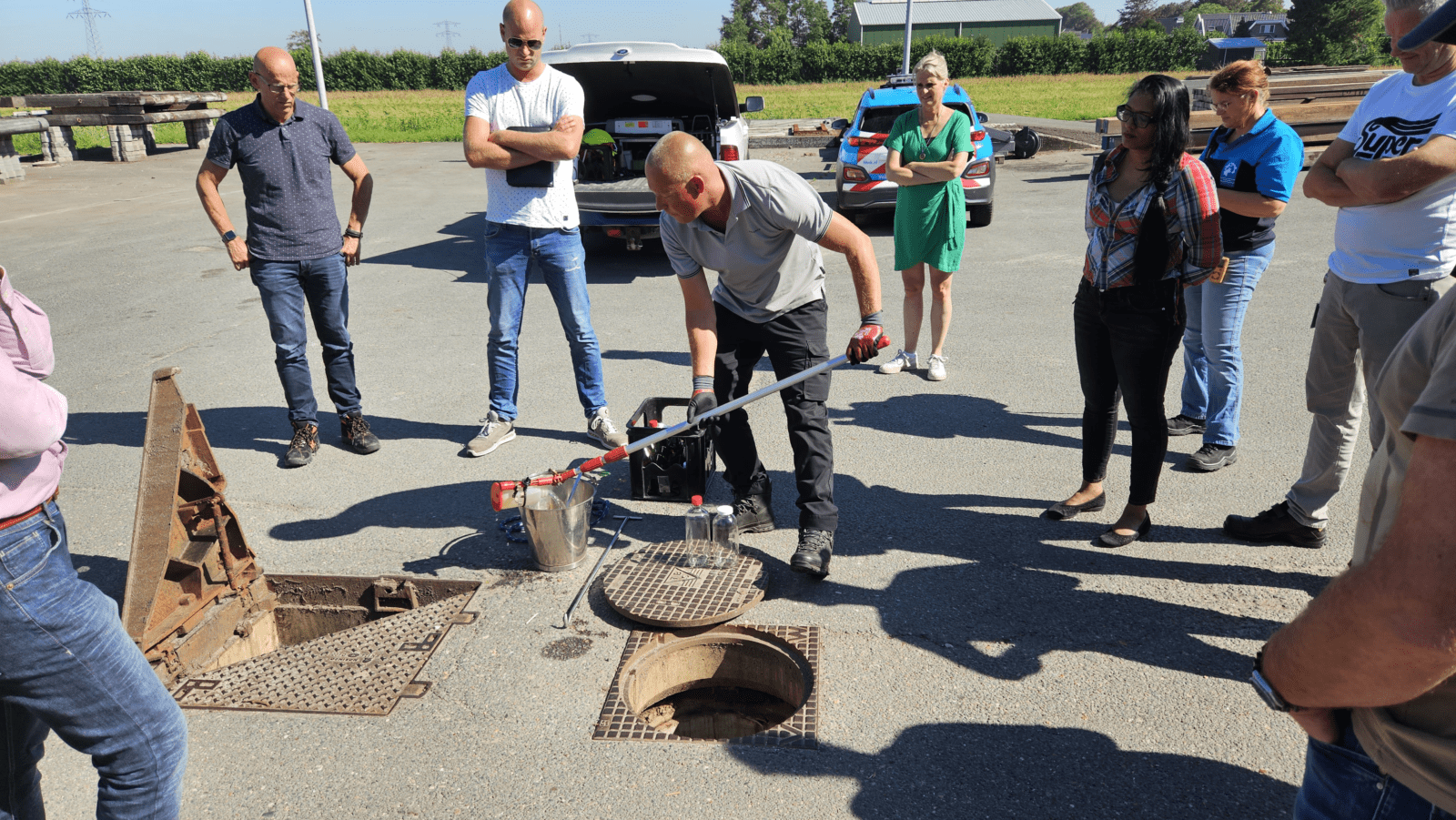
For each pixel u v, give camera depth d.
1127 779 2.37
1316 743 1.33
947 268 5.39
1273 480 4.10
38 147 21.34
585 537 3.55
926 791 2.34
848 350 3.19
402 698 2.78
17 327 1.65
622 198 8.62
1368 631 1.01
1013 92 36.41
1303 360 5.63
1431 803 1.15
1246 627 3.01
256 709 2.74
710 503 4.08
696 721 3.13
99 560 3.71
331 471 4.50
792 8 111.19
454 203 13.23
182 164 17.67
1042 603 3.19
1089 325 3.43
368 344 6.71
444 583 3.41
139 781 1.87
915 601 3.23
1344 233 3.00
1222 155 3.85
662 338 6.70
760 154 18.97
